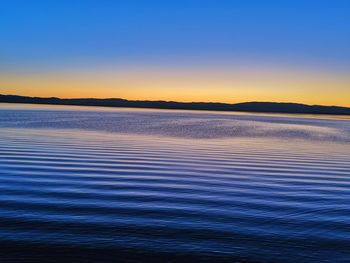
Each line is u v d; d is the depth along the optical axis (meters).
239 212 8.41
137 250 6.21
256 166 14.96
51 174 11.96
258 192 10.35
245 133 36.91
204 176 12.52
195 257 6.02
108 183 10.95
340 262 5.97
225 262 5.88
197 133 34.50
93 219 7.62
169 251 6.21
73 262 5.73
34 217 7.61
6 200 8.81
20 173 11.98
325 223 7.77
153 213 8.16
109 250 6.17
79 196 9.38
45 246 6.23
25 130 31.36
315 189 10.89
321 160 17.33
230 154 18.80
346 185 11.53
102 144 21.70
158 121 62.47
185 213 8.23
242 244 6.57
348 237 7.00
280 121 84.44
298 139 30.98
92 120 57.25
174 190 10.36
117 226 7.26
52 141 22.50
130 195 9.66
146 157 16.67
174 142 24.62
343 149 22.97
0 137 24.34
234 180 11.97
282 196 9.97
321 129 50.41
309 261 5.98
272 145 24.70
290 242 6.71
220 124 56.78
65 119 56.72
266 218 8.03
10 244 6.26
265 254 6.20
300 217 8.15
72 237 6.64
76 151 17.88
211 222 7.67
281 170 14.10
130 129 37.28
